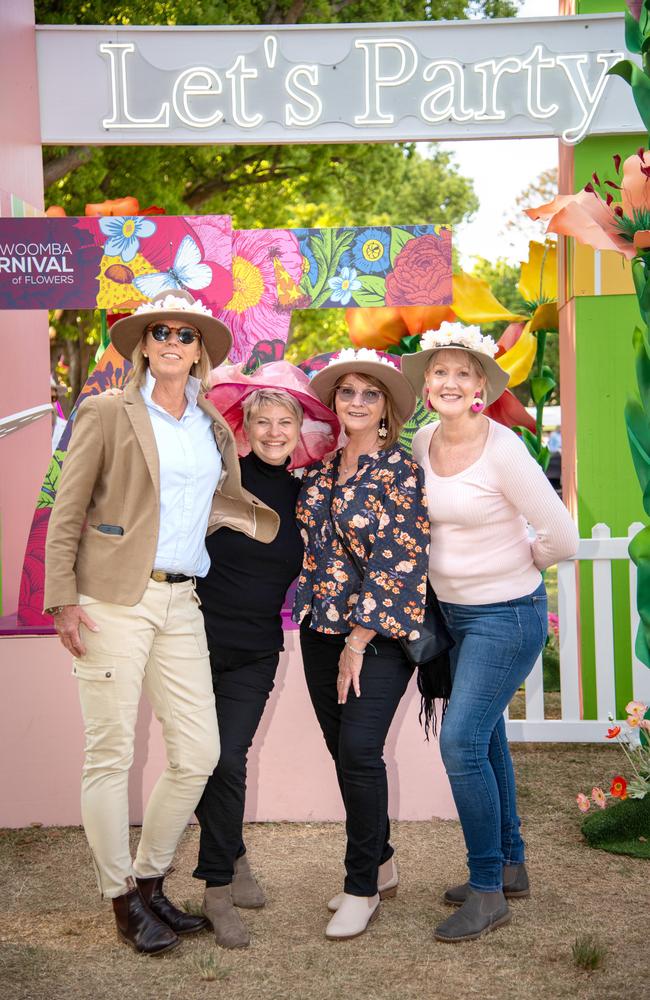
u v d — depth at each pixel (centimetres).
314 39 518
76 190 1103
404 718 412
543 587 330
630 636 496
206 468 307
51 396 631
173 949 307
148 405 306
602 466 521
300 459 369
